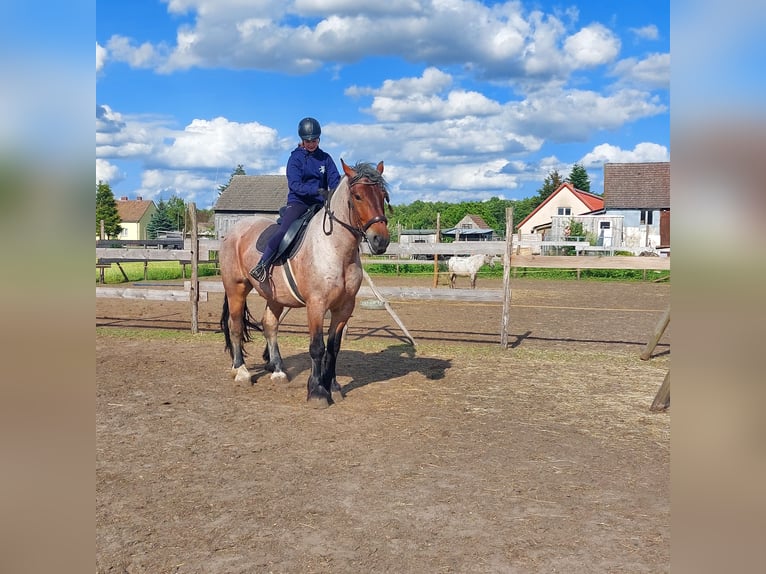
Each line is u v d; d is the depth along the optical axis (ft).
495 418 18.42
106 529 11.10
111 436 16.56
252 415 18.66
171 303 50.01
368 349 29.84
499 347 30.50
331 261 18.67
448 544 10.64
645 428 17.51
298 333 34.99
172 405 19.65
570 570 9.78
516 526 11.35
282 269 19.89
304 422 17.97
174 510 11.96
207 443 16.07
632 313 45.24
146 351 28.78
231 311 22.84
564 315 44.11
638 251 76.28
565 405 19.90
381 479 13.64
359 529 11.19
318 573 9.66
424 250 30.89
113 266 83.15
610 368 25.71
